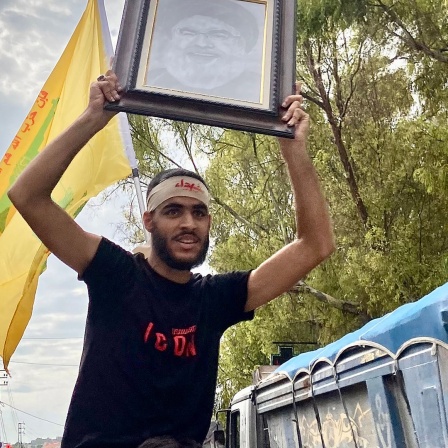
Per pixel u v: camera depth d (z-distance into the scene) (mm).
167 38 2189
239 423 6582
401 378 3547
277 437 5746
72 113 5320
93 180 5047
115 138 5172
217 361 2309
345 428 4340
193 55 2197
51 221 2062
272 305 13594
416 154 11844
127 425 2043
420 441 3352
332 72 13195
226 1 2270
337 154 13367
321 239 2375
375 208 12586
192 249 2146
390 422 3629
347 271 12273
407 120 12062
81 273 2158
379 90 13062
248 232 14664
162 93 2107
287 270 2391
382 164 12750
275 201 13836
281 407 5559
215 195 14539
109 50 5469
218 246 14273
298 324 14062
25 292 4137
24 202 2016
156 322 2139
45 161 2020
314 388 4758
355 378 4059
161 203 2160
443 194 11117
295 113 2213
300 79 13414
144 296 2164
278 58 2266
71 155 2045
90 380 2094
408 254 11734
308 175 2328
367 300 12578
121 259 2189
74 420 2076
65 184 4941
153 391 2080
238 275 2426
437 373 3180
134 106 2086
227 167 14789
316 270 13297
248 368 14828
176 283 2236
